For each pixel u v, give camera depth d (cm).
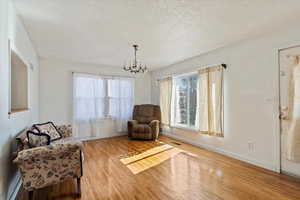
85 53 391
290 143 247
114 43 323
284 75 257
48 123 310
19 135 226
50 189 217
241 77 316
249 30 264
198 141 414
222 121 348
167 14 217
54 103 446
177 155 346
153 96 595
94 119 495
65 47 348
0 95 159
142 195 203
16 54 221
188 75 455
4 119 173
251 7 200
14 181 213
